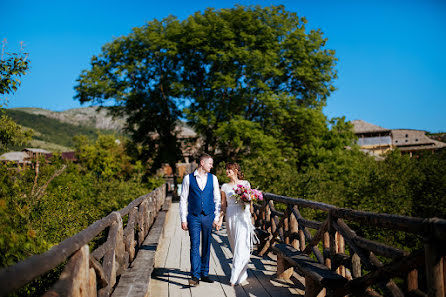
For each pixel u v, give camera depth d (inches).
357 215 123.0
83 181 513.0
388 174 468.4
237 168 201.3
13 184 153.6
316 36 890.7
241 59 778.8
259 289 176.9
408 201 459.5
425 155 592.1
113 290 134.4
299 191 449.4
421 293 92.7
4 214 110.3
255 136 777.6
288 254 169.0
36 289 126.2
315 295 144.2
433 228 82.7
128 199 480.1
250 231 189.0
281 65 892.6
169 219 472.4
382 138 2301.9
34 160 420.8
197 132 904.3
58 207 252.5
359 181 482.3
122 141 1256.8
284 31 876.6
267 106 822.5
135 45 881.5
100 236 241.1
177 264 231.0
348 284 124.0
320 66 893.8
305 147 877.2
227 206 195.9
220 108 834.8
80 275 89.9
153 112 925.8
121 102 885.2
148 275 152.4
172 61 897.5
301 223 188.7
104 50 910.4
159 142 983.0
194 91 864.9
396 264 99.5
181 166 1342.3
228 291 175.2
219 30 820.6
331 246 147.7
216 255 257.4
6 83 221.5
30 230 120.7
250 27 815.7
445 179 485.1
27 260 68.6
